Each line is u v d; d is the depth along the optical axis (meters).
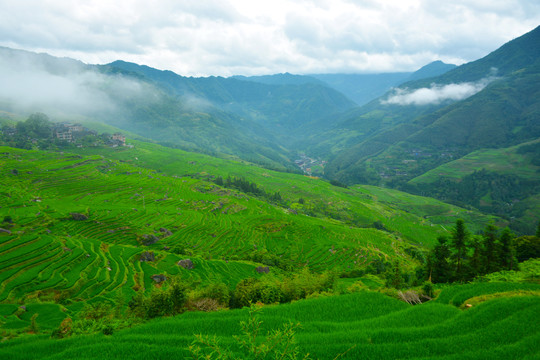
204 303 46.25
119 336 26.61
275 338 14.13
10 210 118.94
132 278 81.50
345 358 22.00
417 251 165.00
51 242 88.81
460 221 68.81
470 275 68.69
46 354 23.53
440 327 28.48
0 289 65.56
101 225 125.00
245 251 137.88
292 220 191.62
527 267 59.31
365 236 186.25
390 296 45.97
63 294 67.81
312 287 59.72
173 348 22.39
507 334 25.94
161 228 137.88
